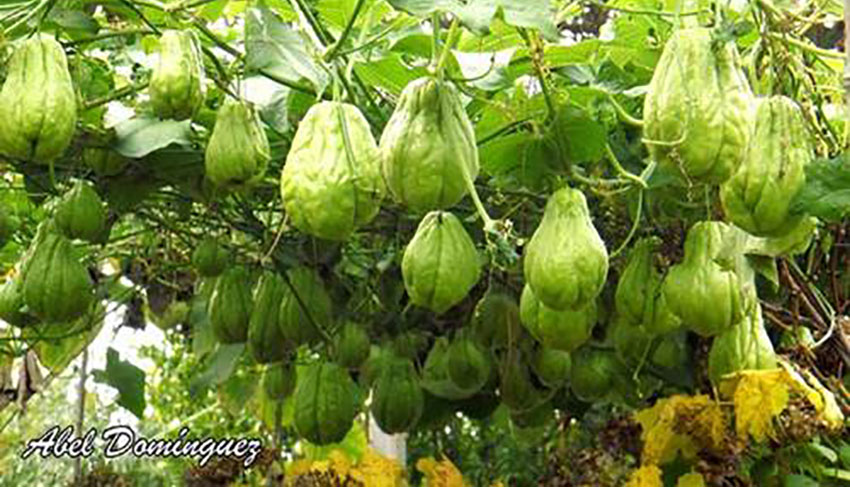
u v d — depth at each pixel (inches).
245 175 52.9
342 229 45.7
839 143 55.1
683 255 60.6
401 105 46.4
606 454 73.1
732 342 60.2
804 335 67.5
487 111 57.4
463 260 49.0
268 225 71.7
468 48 62.3
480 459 161.5
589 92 58.5
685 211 59.3
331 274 77.4
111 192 64.4
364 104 59.3
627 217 66.8
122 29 57.5
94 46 62.8
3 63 48.7
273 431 102.4
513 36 58.3
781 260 63.6
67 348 91.6
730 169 43.3
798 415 61.8
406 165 45.4
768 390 60.0
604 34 68.1
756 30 52.0
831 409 61.9
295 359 86.4
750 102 43.9
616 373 76.0
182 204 71.1
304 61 51.0
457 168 45.6
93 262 86.1
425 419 91.2
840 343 64.0
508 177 58.3
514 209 65.0
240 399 104.9
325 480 73.5
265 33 51.6
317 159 45.6
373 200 46.2
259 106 57.5
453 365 78.4
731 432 65.0
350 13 59.1
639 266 60.8
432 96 45.8
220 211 73.5
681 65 43.4
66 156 62.4
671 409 65.9
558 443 100.7
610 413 92.1
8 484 152.9
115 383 90.3
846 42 40.2
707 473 64.9
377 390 79.3
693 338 75.4
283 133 59.9
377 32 59.9
